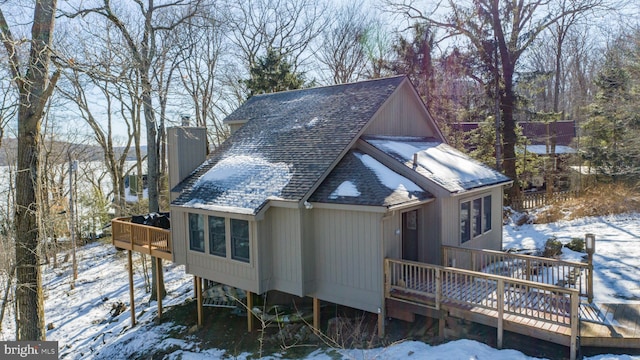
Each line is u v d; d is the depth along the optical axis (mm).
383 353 8352
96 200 28797
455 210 11008
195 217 11703
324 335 9516
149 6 15992
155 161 16875
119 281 19391
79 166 29203
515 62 22453
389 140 12633
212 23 17938
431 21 23859
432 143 14617
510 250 14086
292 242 9891
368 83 14234
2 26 7871
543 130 31281
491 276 7855
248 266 10281
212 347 10812
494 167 22891
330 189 9828
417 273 10203
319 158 10805
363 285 9375
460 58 22594
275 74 27047
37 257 9141
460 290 8430
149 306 15312
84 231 28578
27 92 8367
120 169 29016
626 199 19219
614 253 12688
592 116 22469
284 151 11930
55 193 25797
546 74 21703
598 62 30906
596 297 9273
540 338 7316
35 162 8969
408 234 11008
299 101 15523
